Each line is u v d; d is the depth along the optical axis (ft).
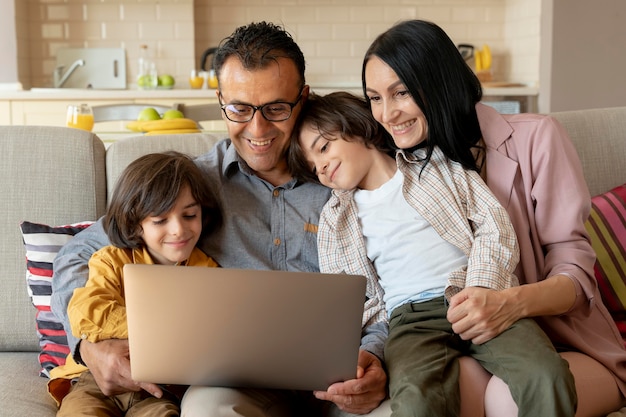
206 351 5.11
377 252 6.36
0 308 7.06
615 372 5.81
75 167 7.27
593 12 15.61
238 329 5.05
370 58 6.34
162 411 5.57
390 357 5.61
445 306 5.91
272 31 6.44
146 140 7.49
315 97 6.80
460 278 5.86
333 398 5.24
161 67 18.54
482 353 5.47
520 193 6.36
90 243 6.48
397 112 6.27
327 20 18.97
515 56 18.52
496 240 5.85
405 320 5.92
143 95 16.47
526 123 6.50
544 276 6.20
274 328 5.05
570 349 6.03
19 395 6.19
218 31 18.94
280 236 6.73
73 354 5.92
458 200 6.20
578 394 5.51
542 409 4.99
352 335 5.08
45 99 16.37
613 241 6.97
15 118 16.40
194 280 5.01
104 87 18.52
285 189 6.82
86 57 18.45
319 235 6.57
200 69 18.98
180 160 6.40
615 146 7.57
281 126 6.47
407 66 6.16
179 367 5.17
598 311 6.26
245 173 6.75
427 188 6.29
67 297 6.10
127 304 5.06
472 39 19.19
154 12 18.42
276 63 6.31
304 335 5.06
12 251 7.10
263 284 5.00
